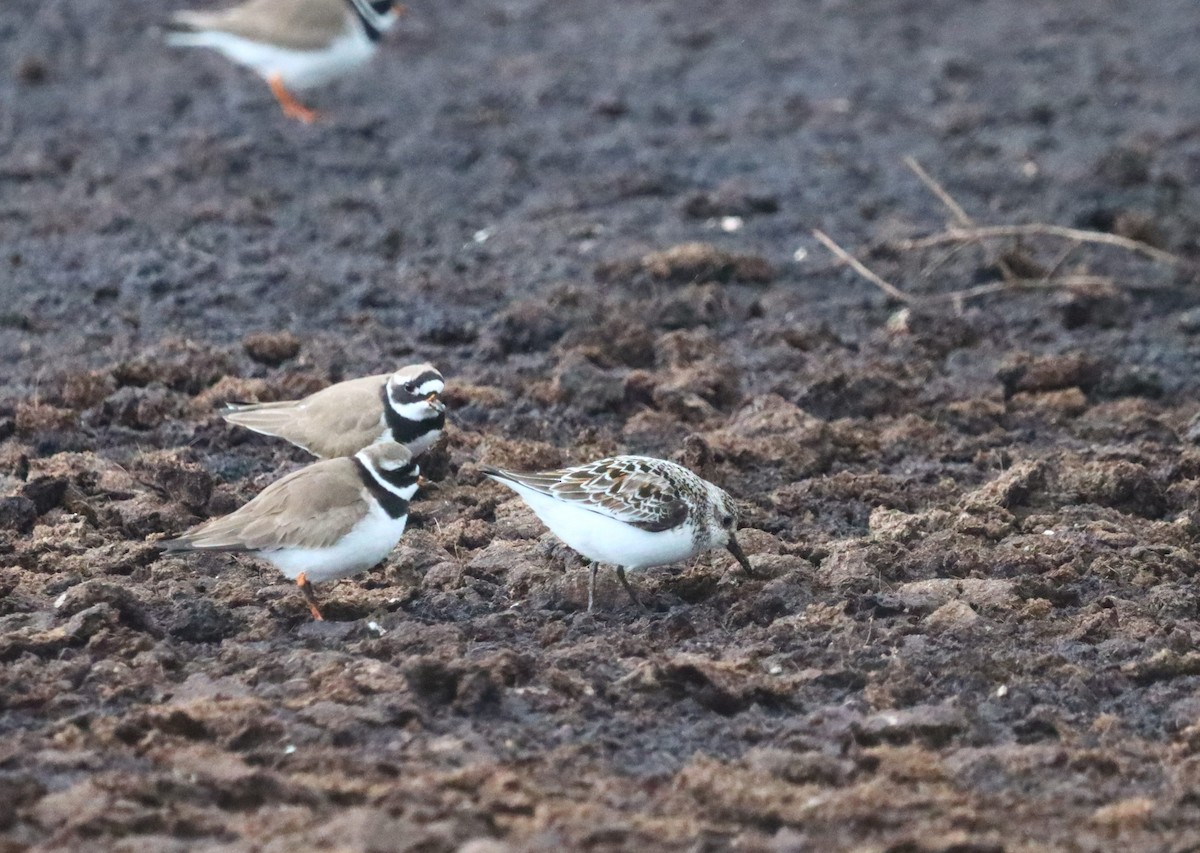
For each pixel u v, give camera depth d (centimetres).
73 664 1110
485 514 1437
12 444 1540
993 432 1656
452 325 1877
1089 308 1973
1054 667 1148
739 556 1273
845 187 2394
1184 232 2203
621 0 3431
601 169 2480
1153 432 1644
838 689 1127
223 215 2231
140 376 1698
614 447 1571
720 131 2630
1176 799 984
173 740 1024
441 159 2497
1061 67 2959
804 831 945
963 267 2103
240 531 1168
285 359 1797
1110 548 1363
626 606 1253
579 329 1845
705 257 2044
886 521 1402
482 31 3228
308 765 993
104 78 2894
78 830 903
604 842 912
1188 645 1190
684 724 1078
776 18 3278
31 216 2228
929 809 969
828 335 1905
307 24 2331
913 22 3259
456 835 901
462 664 1091
